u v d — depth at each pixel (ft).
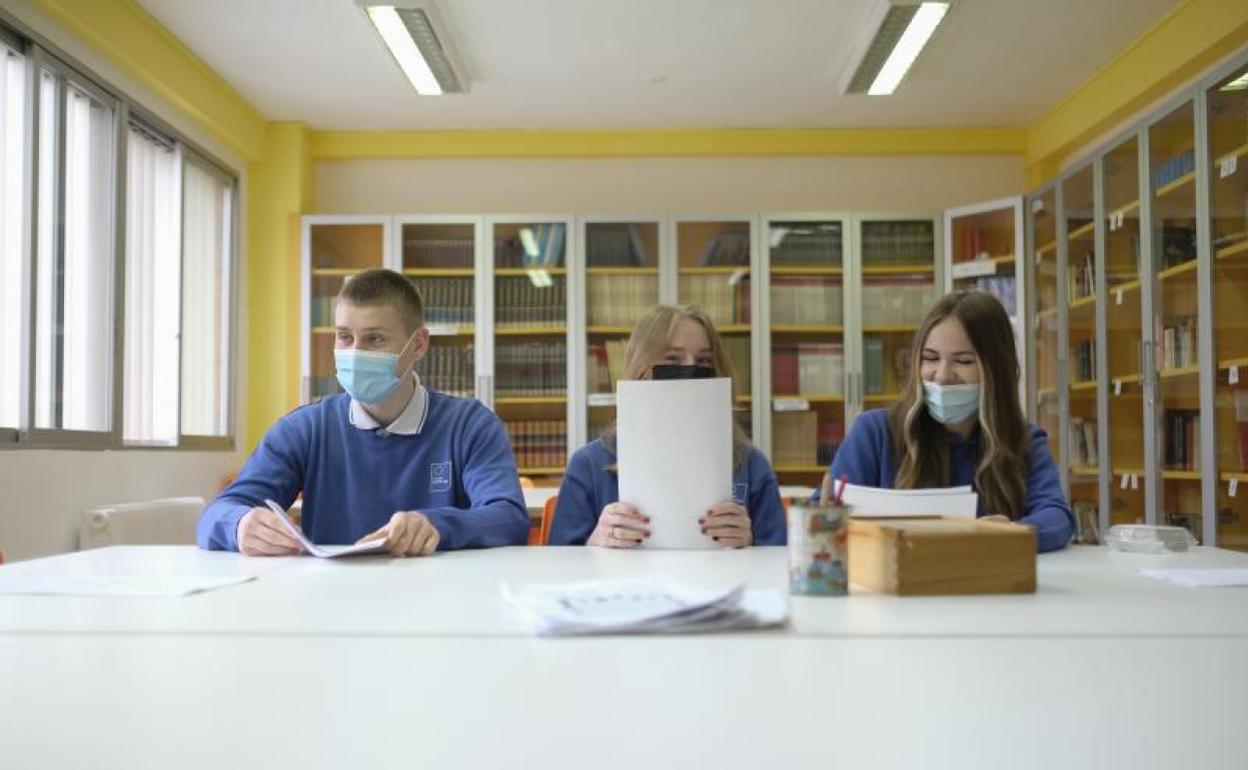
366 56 15.57
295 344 18.72
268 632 3.00
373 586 3.99
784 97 17.42
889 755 1.90
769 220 18.81
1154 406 13.35
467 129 19.21
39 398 12.14
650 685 2.36
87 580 4.16
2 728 2.07
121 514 12.60
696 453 5.39
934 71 16.19
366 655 2.69
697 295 19.04
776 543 6.73
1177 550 5.64
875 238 18.95
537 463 18.79
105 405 13.57
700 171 19.65
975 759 1.89
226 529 5.54
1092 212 15.42
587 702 2.23
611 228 19.07
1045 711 2.16
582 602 3.27
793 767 1.85
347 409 6.93
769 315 18.80
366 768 1.85
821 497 3.87
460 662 2.60
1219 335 11.90
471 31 14.56
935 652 2.70
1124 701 2.23
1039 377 17.56
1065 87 16.94
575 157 19.60
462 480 6.71
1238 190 11.59
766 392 18.67
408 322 6.72
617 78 16.48
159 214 15.65
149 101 14.69
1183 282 12.76
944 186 19.60
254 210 18.75
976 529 3.86
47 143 12.35
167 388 15.74
